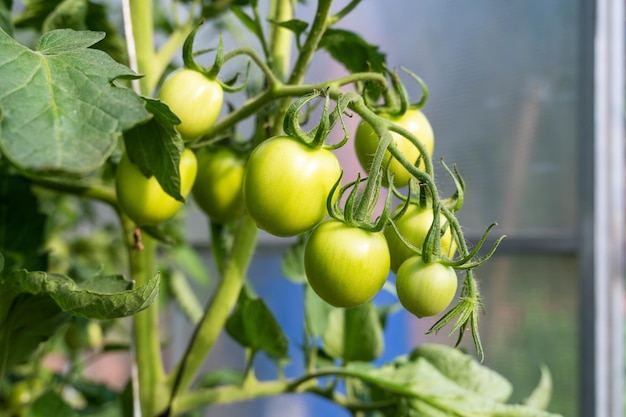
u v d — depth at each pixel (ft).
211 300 2.05
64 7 2.21
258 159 1.56
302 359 5.14
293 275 2.29
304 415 5.45
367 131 1.73
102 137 1.31
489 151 4.37
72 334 3.28
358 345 2.30
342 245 1.53
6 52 1.35
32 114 1.30
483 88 4.35
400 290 1.54
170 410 2.06
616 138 4.03
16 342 1.81
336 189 1.58
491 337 4.42
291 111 1.55
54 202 4.35
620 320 4.09
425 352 2.29
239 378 2.96
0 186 2.10
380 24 4.57
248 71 1.73
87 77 1.38
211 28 3.50
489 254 1.50
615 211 4.06
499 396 2.22
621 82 4.02
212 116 1.69
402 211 1.59
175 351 6.13
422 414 2.07
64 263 4.32
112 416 2.97
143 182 1.72
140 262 2.02
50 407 2.11
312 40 1.77
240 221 2.00
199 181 1.98
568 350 4.17
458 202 1.63
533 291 4.30
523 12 4.18
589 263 4.03
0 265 1.73
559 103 4.12
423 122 1.75
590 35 3.96
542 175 4.21
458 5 4.36
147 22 2.03
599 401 4.04
